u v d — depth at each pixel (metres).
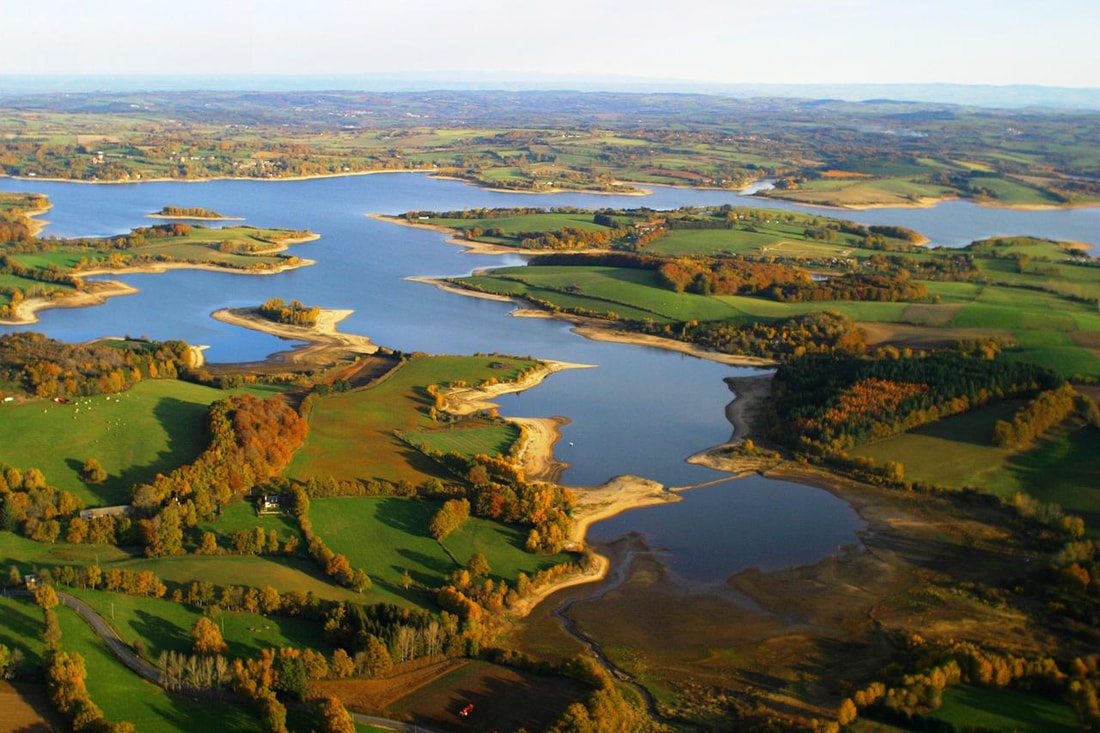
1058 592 188.62
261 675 145.38
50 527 187.50
